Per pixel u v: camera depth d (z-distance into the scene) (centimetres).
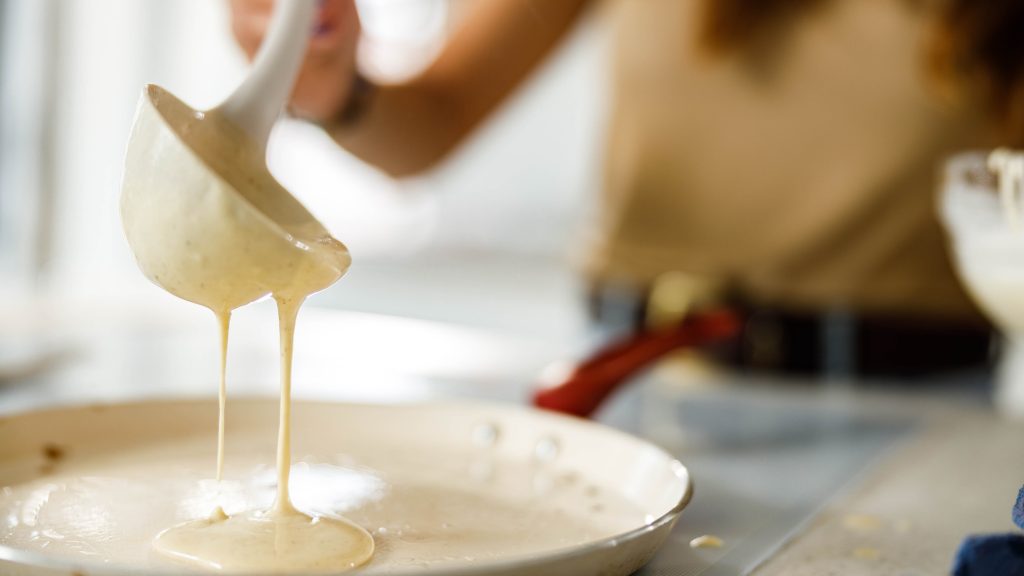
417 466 96
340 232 335
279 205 87
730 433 112
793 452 107
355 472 95
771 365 138
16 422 93
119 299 164
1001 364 145
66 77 306
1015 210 99
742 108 141
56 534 85
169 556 83
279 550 83
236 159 87
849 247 137
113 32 315
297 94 122
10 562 77
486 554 85
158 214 84
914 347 138
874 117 135
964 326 138
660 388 126
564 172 307
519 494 93
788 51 138
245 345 131
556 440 98
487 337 154
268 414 100
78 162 315
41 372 116
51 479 91
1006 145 131
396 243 331
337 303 252
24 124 301
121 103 319
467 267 319
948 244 135
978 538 82
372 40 262
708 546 89
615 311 151
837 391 129
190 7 319
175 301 167
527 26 145
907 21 134
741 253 142
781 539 91
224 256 83
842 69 135
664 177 146
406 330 157
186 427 99
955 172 102
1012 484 101
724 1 136
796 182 139
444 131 147
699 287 142
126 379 115
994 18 128
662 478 91
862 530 93
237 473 93
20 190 302
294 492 91
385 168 144
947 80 131
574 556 79
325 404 101
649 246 149
